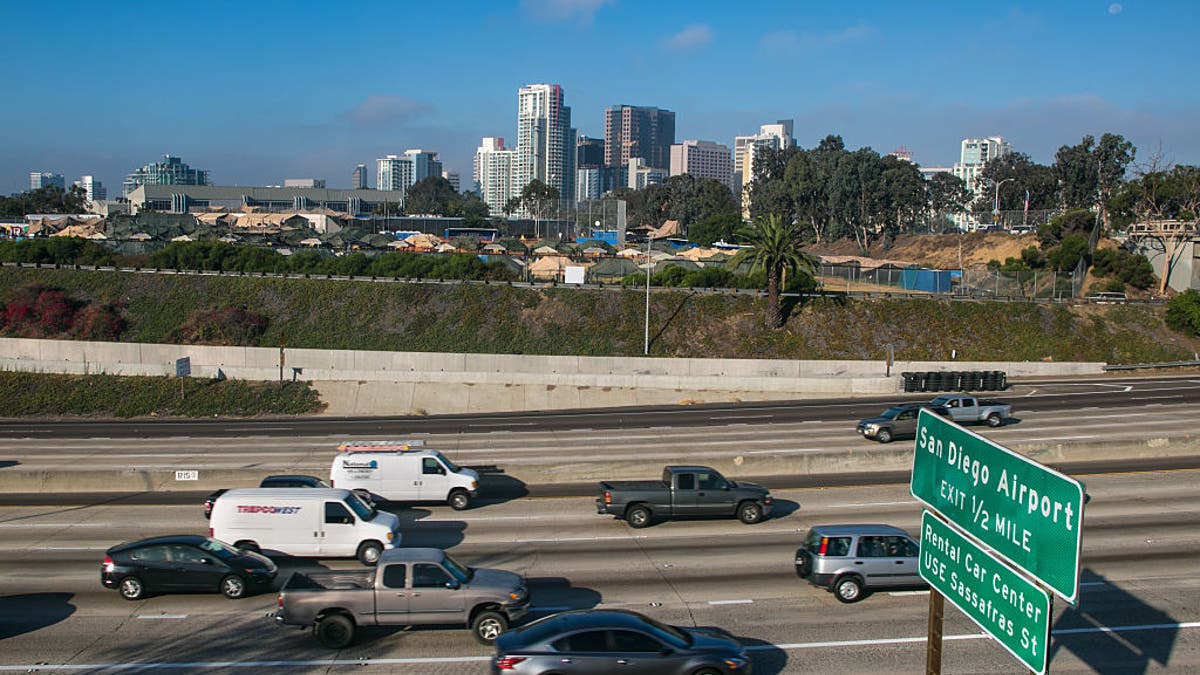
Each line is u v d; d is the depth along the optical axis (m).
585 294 69.94
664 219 199.00
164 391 56.84
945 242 119.12
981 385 55.41
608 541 25.77
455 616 18.44
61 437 44.75
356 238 119.44
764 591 21.66
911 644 18.55
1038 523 9.87
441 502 29.89
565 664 15.26
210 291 71.00
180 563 20.97
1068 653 18.33
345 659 17.66
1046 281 74.81
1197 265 78.62
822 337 66.56
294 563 23.52
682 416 48.69
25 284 71.62
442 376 56.91
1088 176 130.50
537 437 41.91
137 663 17.48
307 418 53.12
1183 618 20.08
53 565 23.44
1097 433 40.22
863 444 39.12
